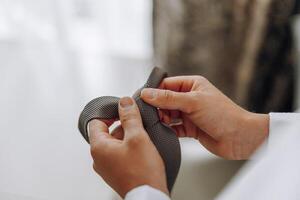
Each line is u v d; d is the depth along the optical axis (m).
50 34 1.90
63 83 1.70
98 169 0.55
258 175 0.38
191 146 0.75
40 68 1.80
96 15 1.78
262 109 1.18
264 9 1.09
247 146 0.69
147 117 0.59
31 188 1.27
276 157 0.39
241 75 1.19
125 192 0.50
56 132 1.46
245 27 1.15
